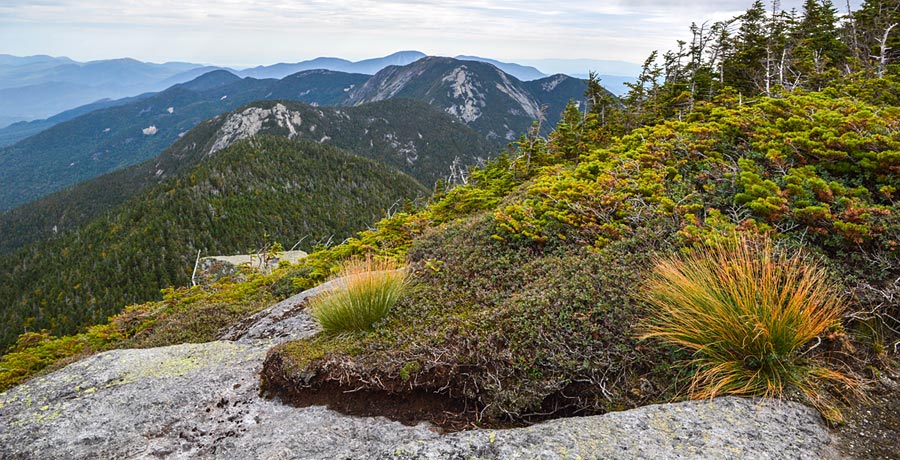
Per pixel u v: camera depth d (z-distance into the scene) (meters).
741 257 4.06
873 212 4.68
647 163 7.70
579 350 4.08
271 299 11.41
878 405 3.23
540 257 6.36
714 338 3.69
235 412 4.63
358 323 5.49
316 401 4.59
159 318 11.52
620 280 4.75
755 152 6.76
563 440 3.08
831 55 19.28
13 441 4.30
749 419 3.15
